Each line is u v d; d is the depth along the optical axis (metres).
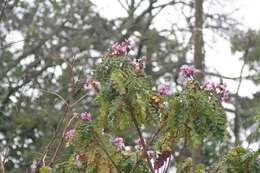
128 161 6.41
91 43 18.92
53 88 16.30
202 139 5.90
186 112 5.71
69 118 7.66
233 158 5.93
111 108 5.68
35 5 18.88
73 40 18.42
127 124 5.89
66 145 6.35
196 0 16.56
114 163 6.02
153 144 6.12
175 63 19.92
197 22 16.44
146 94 5.75
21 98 10.84
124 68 5.75
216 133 5.76
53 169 6.55
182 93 5.77
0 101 16.56
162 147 6.02
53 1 18.73
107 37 20.05
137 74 5.82
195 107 5.73
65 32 19.42
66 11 19.19
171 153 6.07
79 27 19.75
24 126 16.25
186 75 5.87
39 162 6.78
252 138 6.72
